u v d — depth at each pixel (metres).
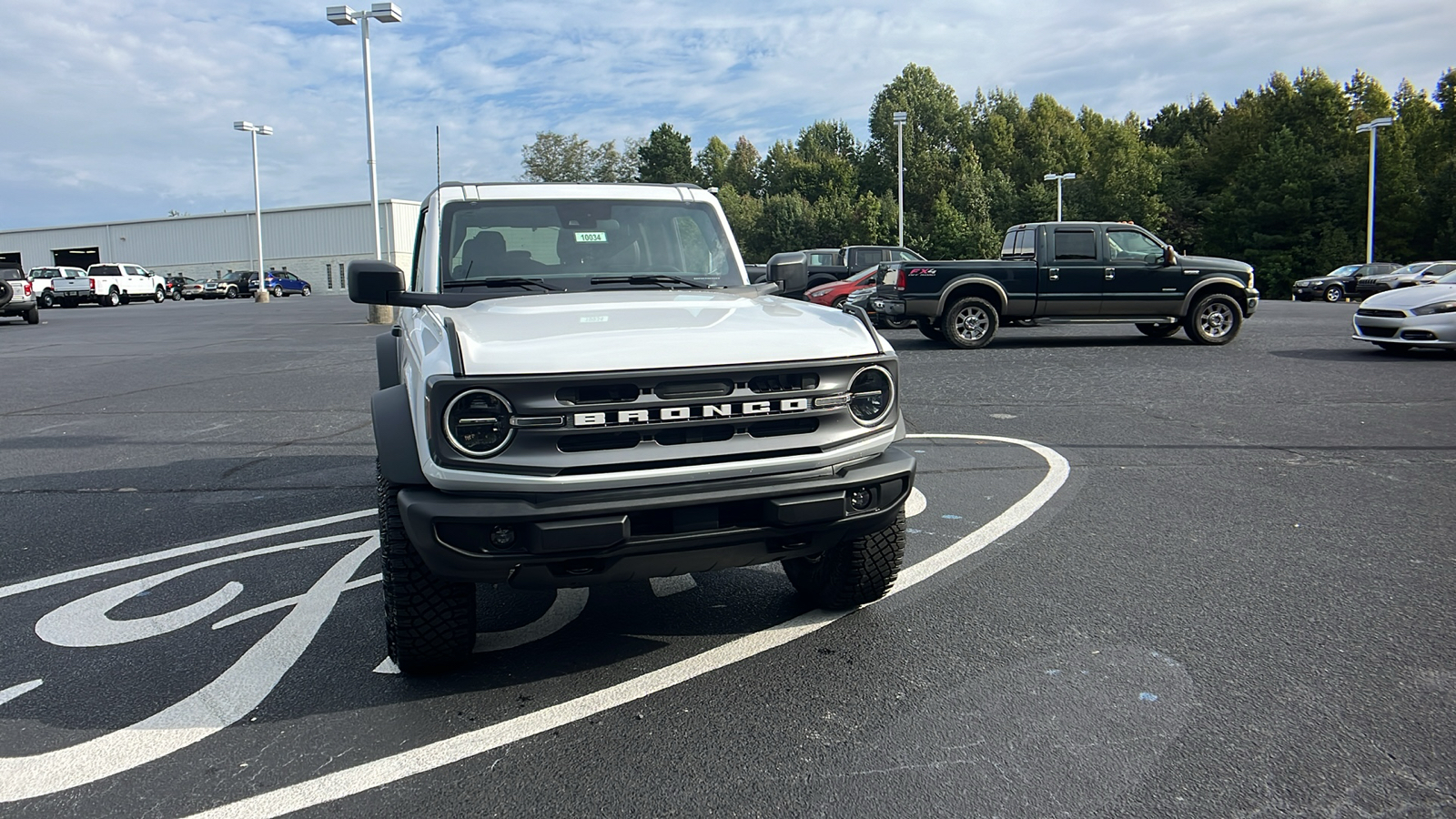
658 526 2.99
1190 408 9.04
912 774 2.67
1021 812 2.47
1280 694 3.10
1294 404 9.12
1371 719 2.93
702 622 3.92
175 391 11.67
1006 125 88.25
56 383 12.79
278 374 13.41
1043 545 4.83
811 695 3.20
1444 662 3.32
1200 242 63.88
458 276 4.32
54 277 45.97
